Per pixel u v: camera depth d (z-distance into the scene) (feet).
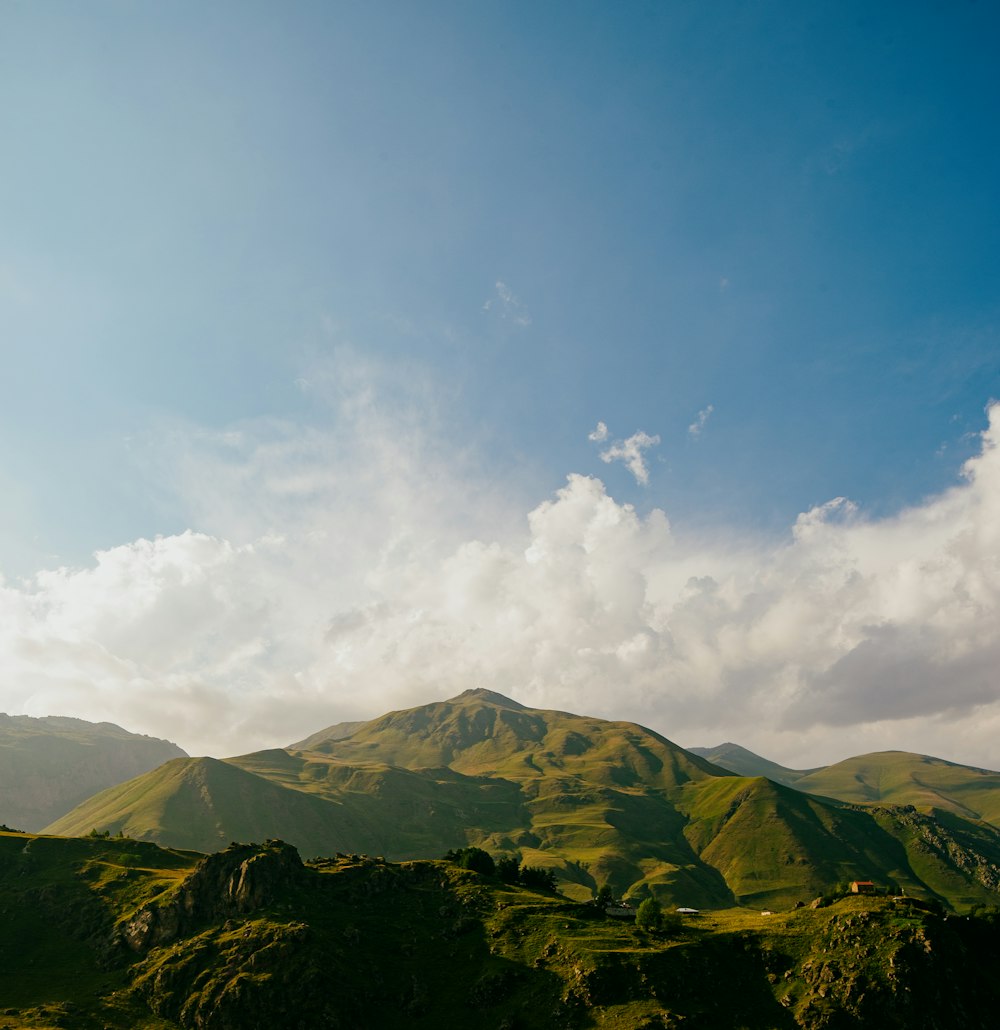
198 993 441.27
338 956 471.21
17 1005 432.66
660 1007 421.59
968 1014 416.87
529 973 466.29
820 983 437.99
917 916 471.21
